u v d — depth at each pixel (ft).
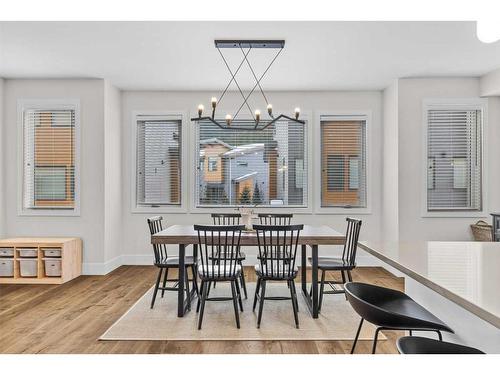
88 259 18.40
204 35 13.11
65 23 12.11
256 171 20.63
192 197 20.43
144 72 17.30
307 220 20.45
